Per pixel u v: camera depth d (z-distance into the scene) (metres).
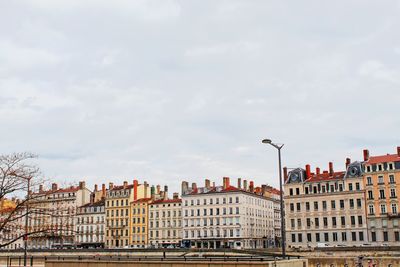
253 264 36.25
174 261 39.91
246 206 144.38
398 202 112.12
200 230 145.75
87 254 100.88
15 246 155.75
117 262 42.69
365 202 116.56
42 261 90.50
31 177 35.09
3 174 33.69
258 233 150.12
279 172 43.81
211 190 148.50
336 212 120.12
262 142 43.78
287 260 38.47
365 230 115.06
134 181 163.00
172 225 151.88
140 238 155.88
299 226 124.94
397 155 117.00
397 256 86.06
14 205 47.34
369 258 85.75
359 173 119.56
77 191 168.62
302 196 125.88
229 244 140.38
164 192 161.38
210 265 38.03
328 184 123.00
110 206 162.50
